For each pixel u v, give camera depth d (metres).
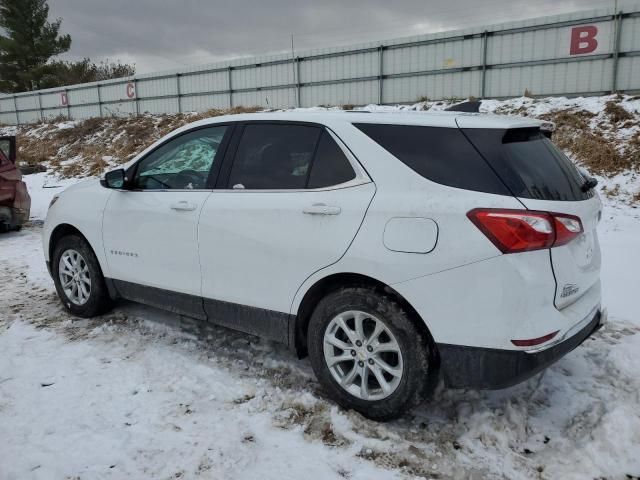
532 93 16.67
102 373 3.49
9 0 39.09
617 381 3.29
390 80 19.64
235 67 24.00
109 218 4.10
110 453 2.65
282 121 3.33
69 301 4.55
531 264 2.46
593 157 10.77
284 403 3.12
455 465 2.57
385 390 2.82
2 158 8.05
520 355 2.47
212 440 2.77
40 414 3.00
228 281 3.39
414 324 2.72
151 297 3.96
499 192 2.54
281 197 3.14
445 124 2.78
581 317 2.71
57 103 32.38
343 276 2.93
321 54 21.20
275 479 2.47
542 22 16.08
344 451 2.68
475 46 17.48
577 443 2.70
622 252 6.20
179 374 3.49
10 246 7.41
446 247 2.55
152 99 27.47
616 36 14.88
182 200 3.63
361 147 2.93
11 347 3.90
